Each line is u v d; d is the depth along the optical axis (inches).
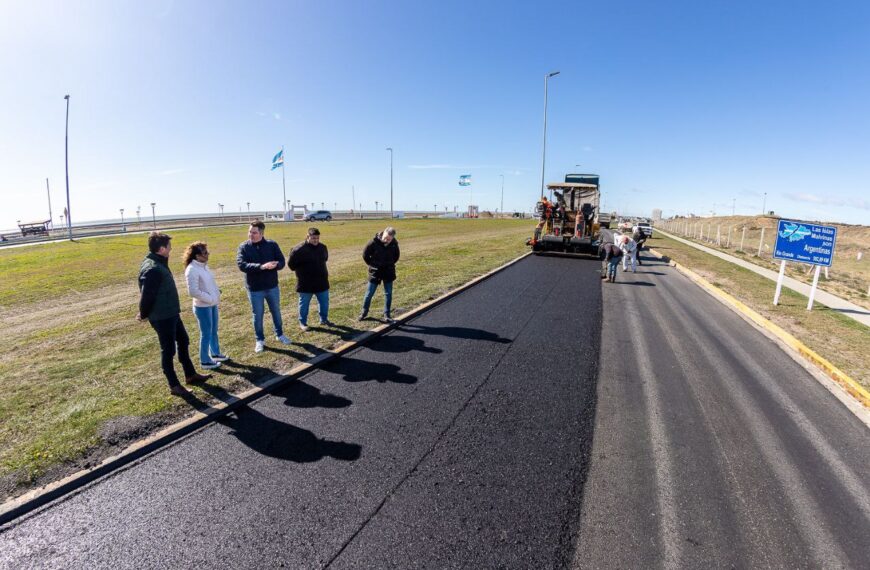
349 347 242.5
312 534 108.5
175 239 1005.8
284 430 158.2
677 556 102.7
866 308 379.2
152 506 118.9
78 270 579.8
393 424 162.6
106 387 190.1
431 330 283.0
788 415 175.8
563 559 101.3
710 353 249.6
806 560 102.6
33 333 290.0
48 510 117.3
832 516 117.8
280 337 248.7
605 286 458.3
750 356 247.1
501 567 98.9
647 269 618.2
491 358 232.5
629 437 155.7
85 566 99.3
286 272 518.0
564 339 267.4
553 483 129.0
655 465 139.1
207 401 174.7
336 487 126.3
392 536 107.9
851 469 139.9
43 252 769.6
